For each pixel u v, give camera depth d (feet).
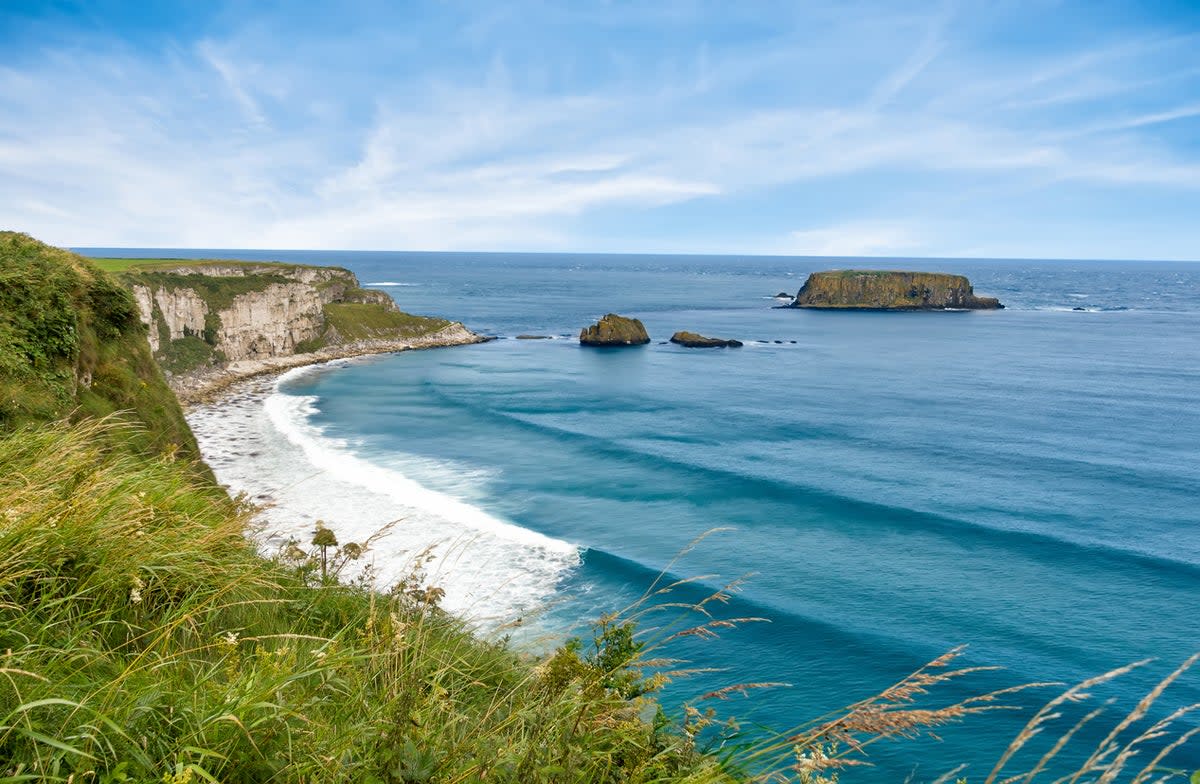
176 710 10.16
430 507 130.93
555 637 18.58
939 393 281.13
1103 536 131.44
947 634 94.84
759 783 11.45
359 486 144.05
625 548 118.83
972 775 64.44
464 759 11.01
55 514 14.76
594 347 431.02
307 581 21.94
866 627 94.68
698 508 141.18
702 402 258.16
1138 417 239.71
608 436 202.69
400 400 261.03
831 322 591.37
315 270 465.06
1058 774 66.44
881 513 140.67
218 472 152.87
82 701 9.43
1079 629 97.66
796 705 73.77
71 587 13.98
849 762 10.95
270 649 15.47
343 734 10.72
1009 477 169.07
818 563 116.47
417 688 11.98
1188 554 123.95
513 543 114.42
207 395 265.75
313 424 216.54
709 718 13.74
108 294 79.66
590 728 11.82
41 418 44.19
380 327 423.23
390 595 20.75
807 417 233.55
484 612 84.84
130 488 19.19
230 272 411.95
